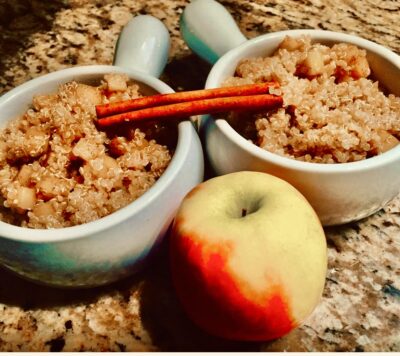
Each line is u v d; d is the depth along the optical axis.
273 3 0.43
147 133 0.26
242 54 0.28
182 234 0.20
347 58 0.27
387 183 0.23
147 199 0.21
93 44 0.39
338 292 0.24
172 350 0.22
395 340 0.23
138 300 0.24
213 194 0.22
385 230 0.27
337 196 0.23
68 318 0.24
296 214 0.20
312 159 0.24
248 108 0.25
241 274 0.19
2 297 0.25
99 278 0.23
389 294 0.24
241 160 0.23
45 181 0.23
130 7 0.43
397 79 0.27
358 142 0.24
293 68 0.27
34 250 0.20
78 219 0.22
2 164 0.25
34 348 0.23
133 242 0.21
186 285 0.20
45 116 0.25
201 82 0.35
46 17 0.42
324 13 0.42
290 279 0.19
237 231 0.20
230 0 0.43
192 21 0.31
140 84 0.27
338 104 0.25
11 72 0.37
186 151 0.23
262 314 0.20
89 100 0.26
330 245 0.26
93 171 0.23
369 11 0.42
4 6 0.43
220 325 0.21
